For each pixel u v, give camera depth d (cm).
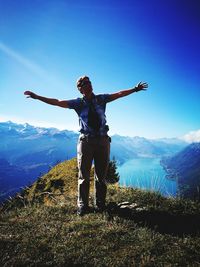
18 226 256
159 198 314
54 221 263
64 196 368
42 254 202
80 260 194
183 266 186
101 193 288
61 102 271
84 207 279
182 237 228
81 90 276
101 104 278
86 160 278
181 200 303
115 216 268
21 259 196
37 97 263
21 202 392
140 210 275
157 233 231
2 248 212
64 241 221
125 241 218
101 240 220
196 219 262
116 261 190
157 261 189
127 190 348
